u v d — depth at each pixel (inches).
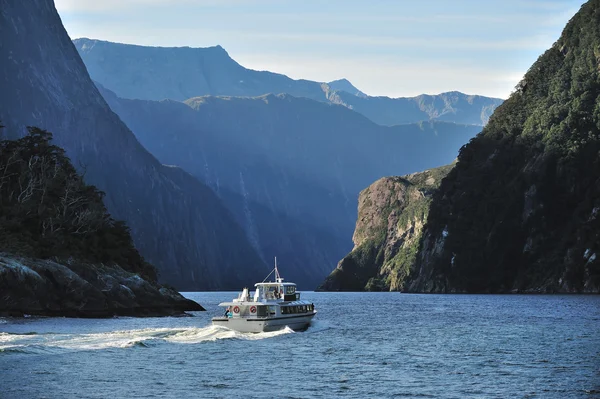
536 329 5497.1
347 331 5423.2
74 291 6481.3
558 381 3203.7
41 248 6801.2
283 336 4810.5
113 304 6889.8
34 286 6141.7
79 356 3735.2
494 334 5157.5
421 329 5629.9
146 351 3944.4
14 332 4702.3
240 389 3016.7
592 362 3718.0
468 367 3577.8
